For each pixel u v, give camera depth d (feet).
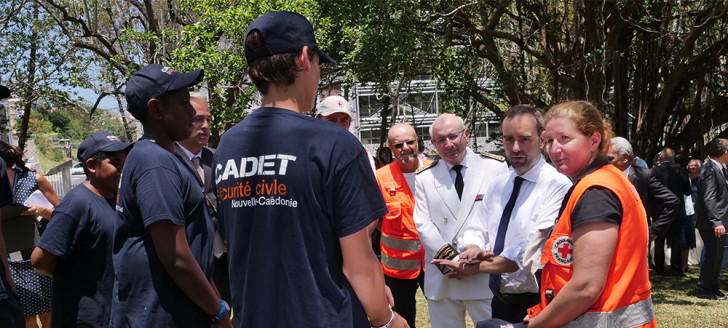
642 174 24.77
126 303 8.04
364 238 5.96
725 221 24.17
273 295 5.97
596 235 7.07
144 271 8.02
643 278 7.49
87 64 50.44
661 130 50.44
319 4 37.78
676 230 29.58
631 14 44.29
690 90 53.47
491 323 8.29
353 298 6.07
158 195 7.77
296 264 5.90
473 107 54.08
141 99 8.55
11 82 55.06
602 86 45.70
